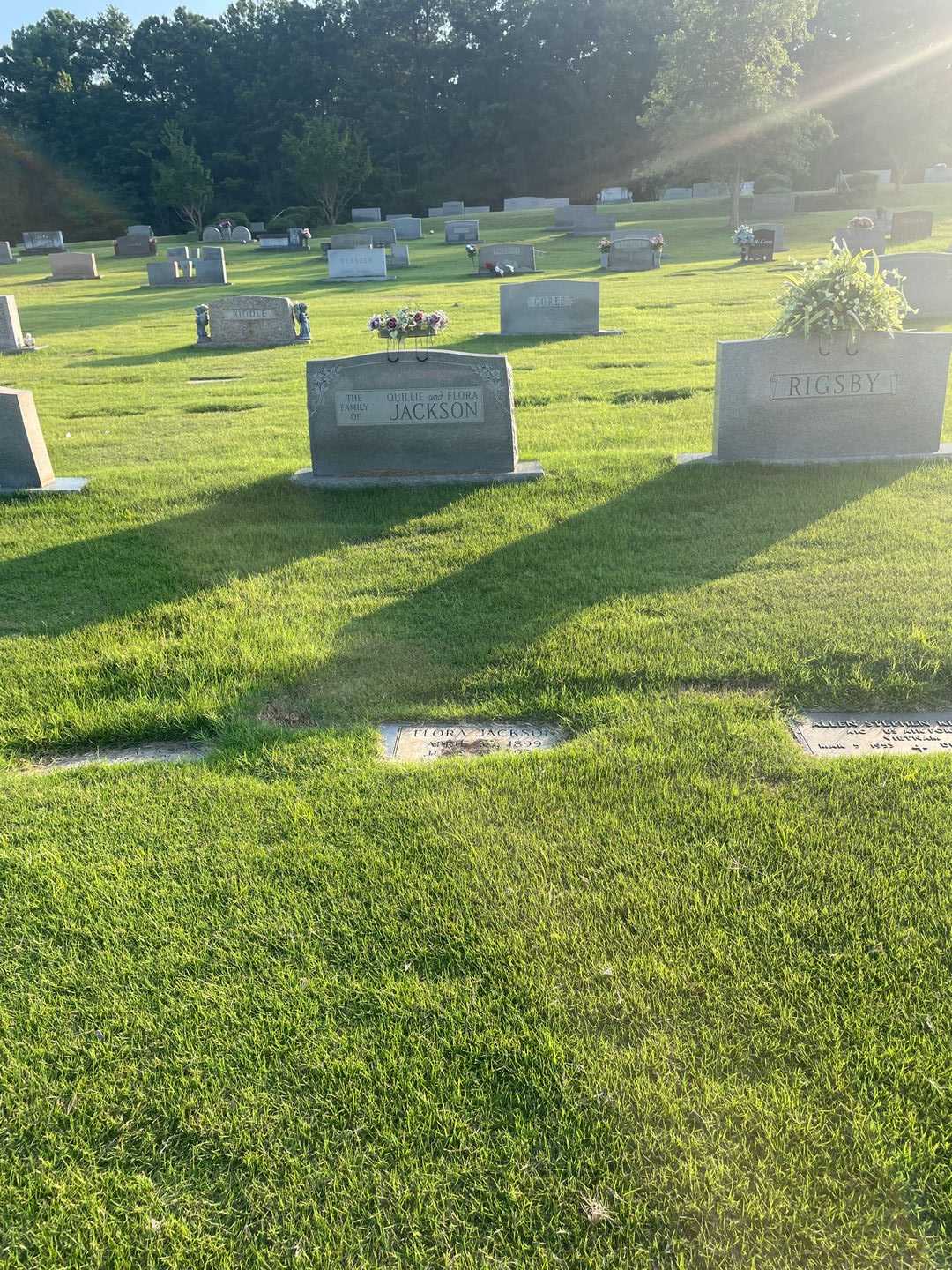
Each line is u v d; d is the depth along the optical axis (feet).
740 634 18.03
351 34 275.18
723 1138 8.52
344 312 79.56
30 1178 8.53
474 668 17.37
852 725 15.35
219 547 24.45
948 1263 7.54
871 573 20.36
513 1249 7.77
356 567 22.70
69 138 270.26
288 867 12.33
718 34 135.13
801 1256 7.61
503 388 27.91
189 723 16.22
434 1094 9.07
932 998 9.91
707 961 10.48
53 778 14.70
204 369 56.03
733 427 28.37
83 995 10.48
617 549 22.84
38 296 109.50
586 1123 8.73
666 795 13.42
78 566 23.45
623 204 197.26
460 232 150.61
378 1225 7.97
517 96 258.57
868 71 203.41
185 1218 8.13
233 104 279.90
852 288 26.43
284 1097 9.14
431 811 13.30
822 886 11.55
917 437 28.19
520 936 10.94
